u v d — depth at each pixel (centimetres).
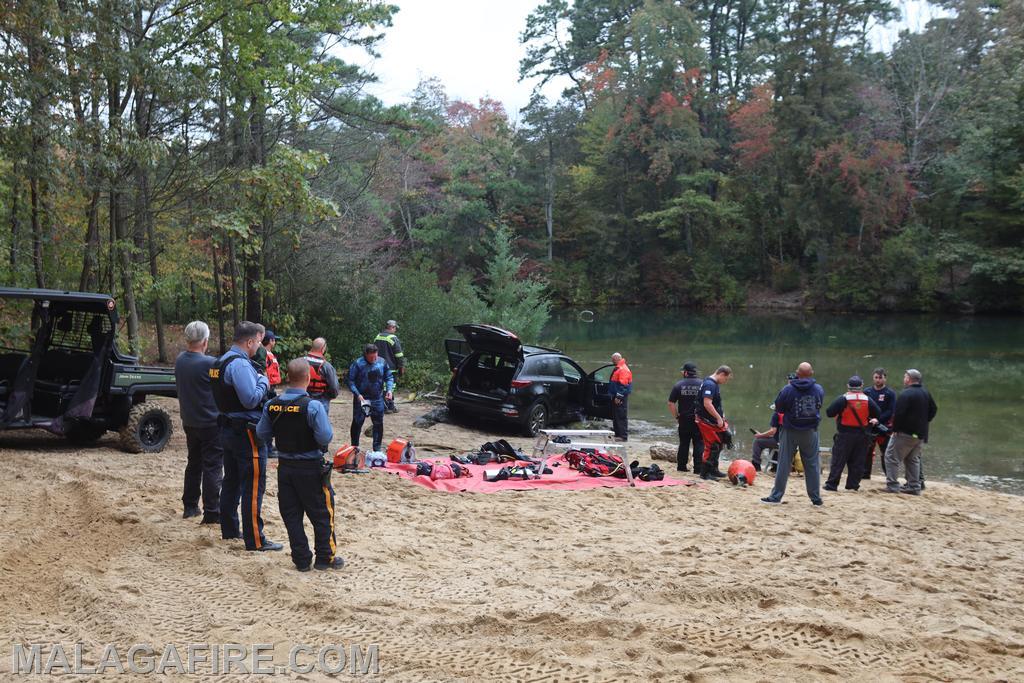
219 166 1883
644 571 681
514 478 1060
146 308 2702
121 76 1477
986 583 692
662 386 2364
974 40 5866
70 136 1357
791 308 6078
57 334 1117
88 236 1587
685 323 5006
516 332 2420
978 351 3384
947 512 1006
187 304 3039
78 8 1389
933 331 4303
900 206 5656
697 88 6712
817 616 569
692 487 1082
